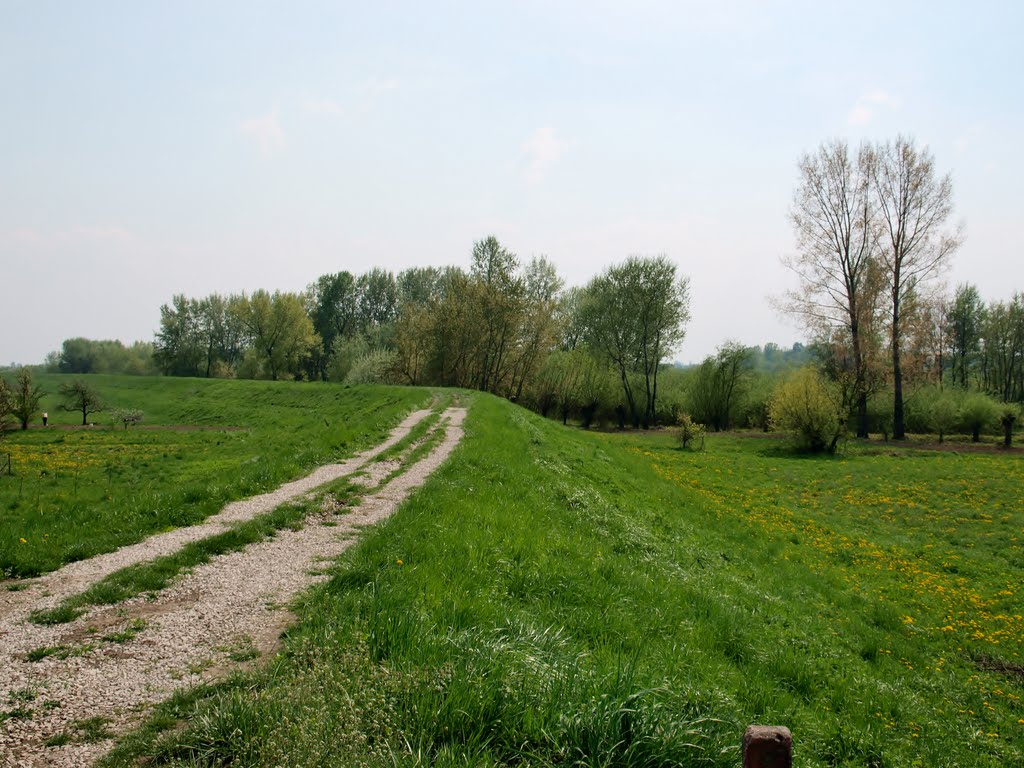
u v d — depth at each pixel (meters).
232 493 13.72
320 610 6.93
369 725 4.50
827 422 41.28
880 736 7.34
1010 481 30.38
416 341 65.44
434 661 5.48
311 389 57.44
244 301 90.06
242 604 7.62
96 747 4.59
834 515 23.69
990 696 9.93
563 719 4.77
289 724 4.45
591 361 65.50
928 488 28.94
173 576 8.66
